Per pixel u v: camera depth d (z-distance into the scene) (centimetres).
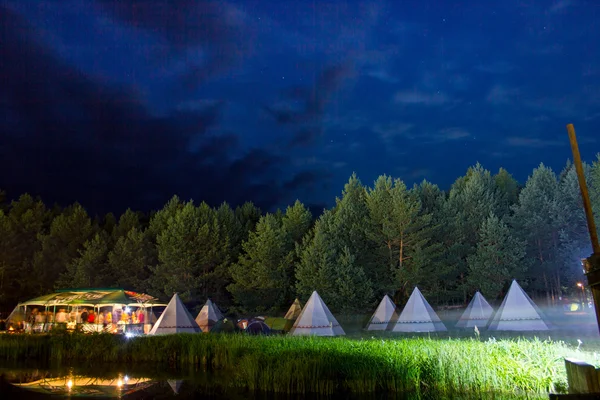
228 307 4272
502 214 4591
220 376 1388
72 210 5975
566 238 3844
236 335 1681
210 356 1598
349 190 4894
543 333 2119
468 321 2628
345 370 1131
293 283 4384
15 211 5394
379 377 1120
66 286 4262
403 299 4059
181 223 4216
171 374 1444
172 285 4016
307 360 1162
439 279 4200
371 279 4194
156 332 2264
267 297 4038
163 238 4225
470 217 4384
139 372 1491
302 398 1077
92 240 4419
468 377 1073
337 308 3622
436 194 4994
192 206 4625
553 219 3991
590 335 1981
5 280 4303
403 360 1133
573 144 704
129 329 2414
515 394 1020
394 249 4288
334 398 1070
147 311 2872
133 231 4538
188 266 4112
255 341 1532
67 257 4644
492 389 1049
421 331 2377
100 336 1881
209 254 4275
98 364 1684
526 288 4312
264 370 1192
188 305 4303
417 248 3959
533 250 4266
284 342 1423
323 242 3844
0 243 4425
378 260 4269
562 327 2427
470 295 4288
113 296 2544
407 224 4044
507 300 2378
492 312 2633
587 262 684
